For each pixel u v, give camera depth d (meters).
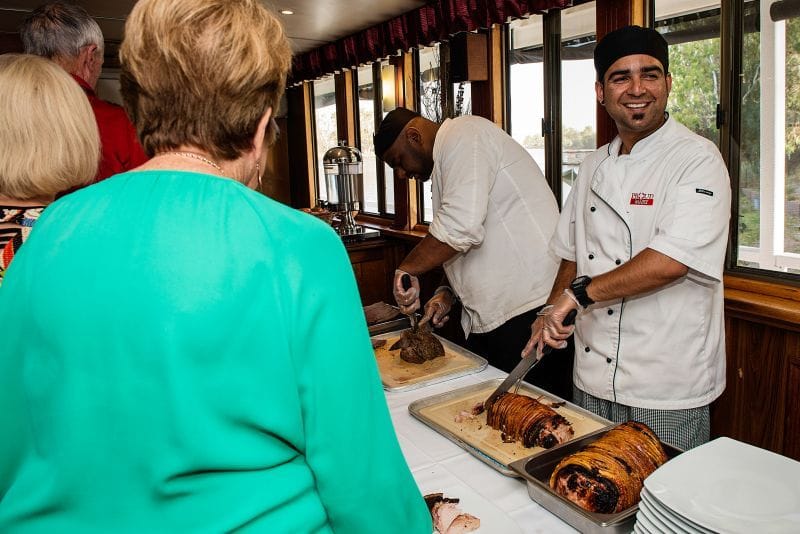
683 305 1.50
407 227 4.24
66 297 0.55
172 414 0.54
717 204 1.40
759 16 2.22
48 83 1.01
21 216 1.01
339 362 0.60
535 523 1.02
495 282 2.14
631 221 1.54
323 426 0.60
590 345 1.65
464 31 3.27
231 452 0.56
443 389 1.68
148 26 0.59
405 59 4.07
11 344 0.58
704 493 0.89
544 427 1.30
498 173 2.08
